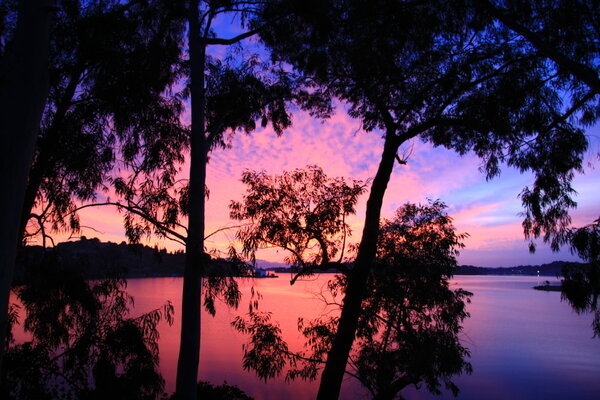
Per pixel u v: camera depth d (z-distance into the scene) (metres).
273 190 7.18
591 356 27.94
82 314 6.18
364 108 8.09
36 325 6.16
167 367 17.81
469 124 6.71
